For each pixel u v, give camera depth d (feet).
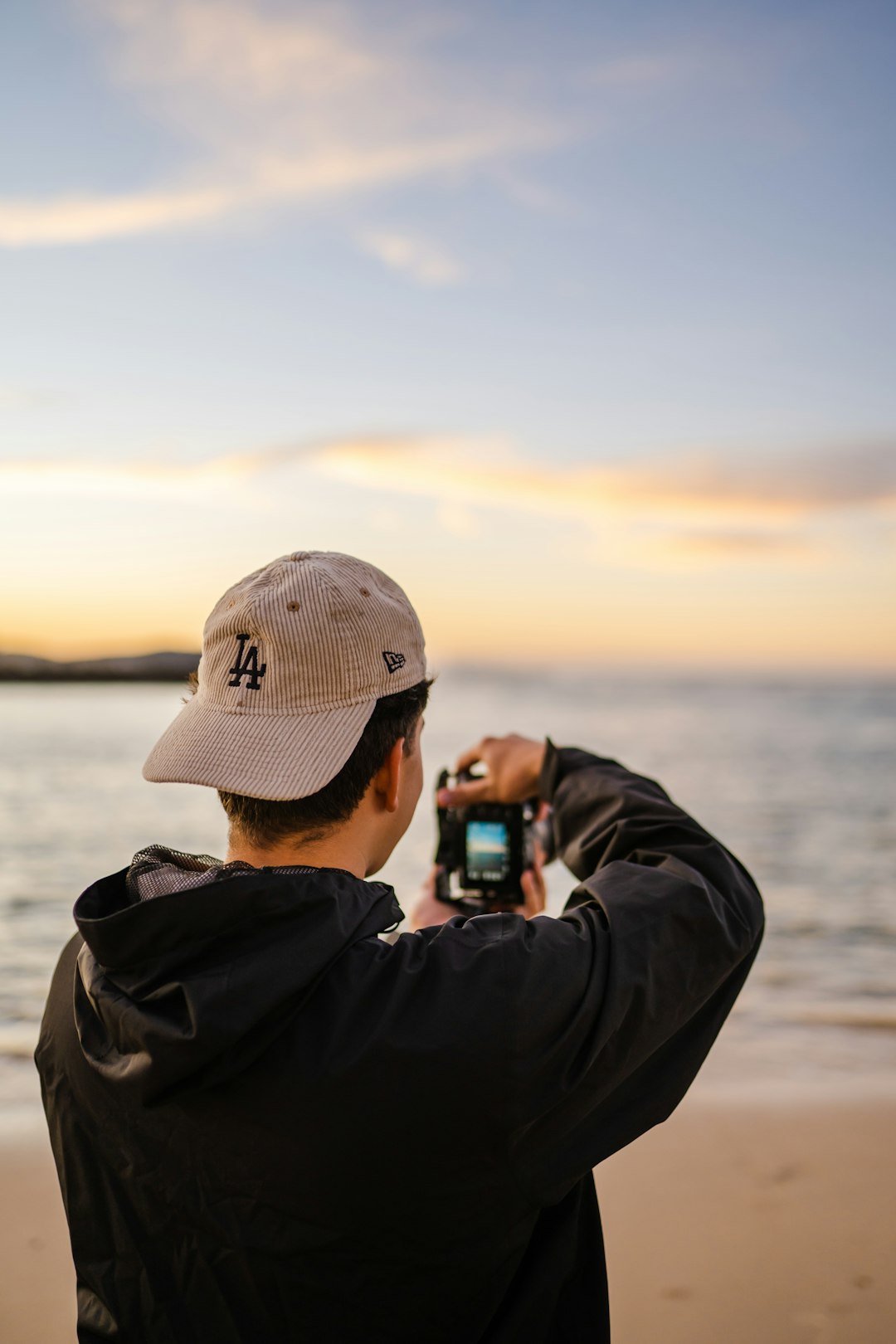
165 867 3.36
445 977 3.07
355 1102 2.93
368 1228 2.98
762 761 66.08
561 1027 3.06
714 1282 8.64
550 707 126.62
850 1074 13.73
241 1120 3.00
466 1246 3.06
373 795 3.60
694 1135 11.64
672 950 3.33
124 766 51.42
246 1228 3.04
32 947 20.56
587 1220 3.67
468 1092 2.95
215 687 3.51
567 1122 3.11
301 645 3.39
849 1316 8.16
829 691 180.14
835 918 24.70
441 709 120.47
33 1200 10.01
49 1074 3.52
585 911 3.46
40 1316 8.13
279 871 3.22
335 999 3.03
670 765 63.82
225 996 2.89
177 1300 3.14
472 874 5.13
